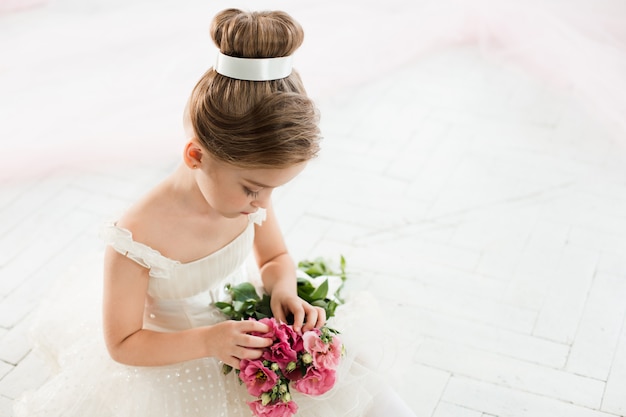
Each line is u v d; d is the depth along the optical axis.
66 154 3.34
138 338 1.80
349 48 3.95
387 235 2.95
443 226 2.99
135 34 3.86
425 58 4.07
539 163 3.32
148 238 1.77
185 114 1.72
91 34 3.81
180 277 1.85
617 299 2.66
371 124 3.58
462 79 3.89
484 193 3.16
